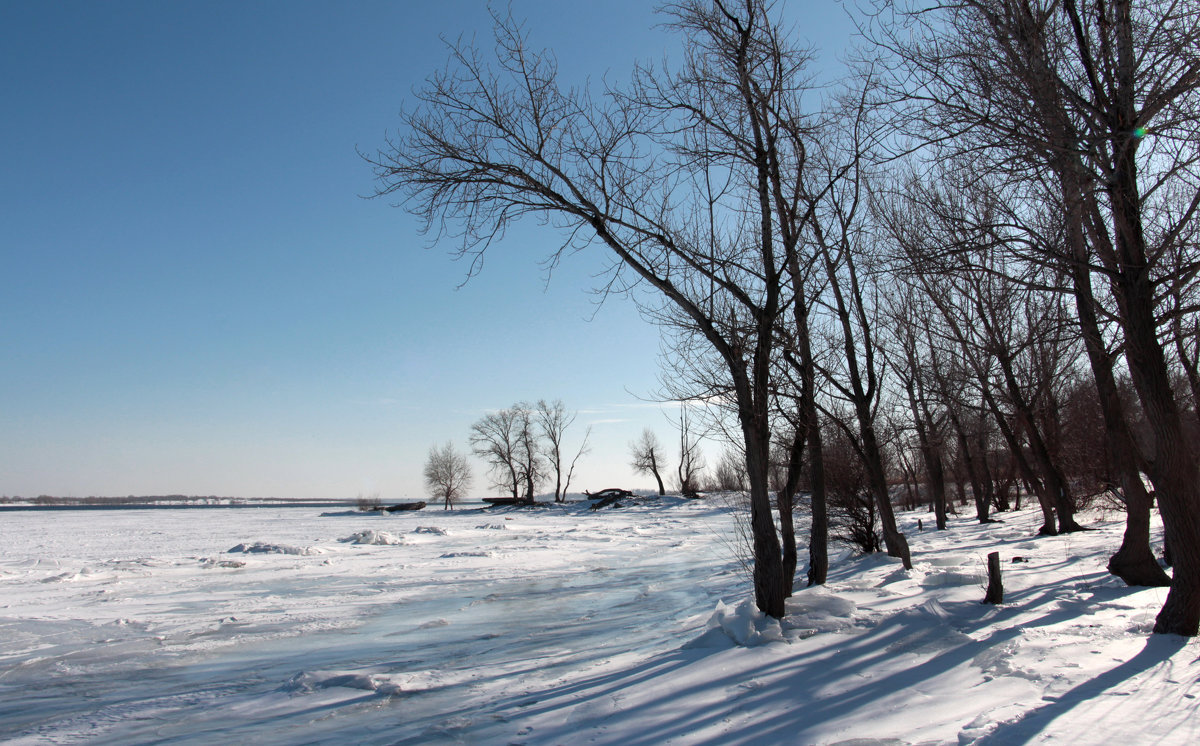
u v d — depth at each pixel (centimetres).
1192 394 1305
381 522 6912
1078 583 1109
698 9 1067
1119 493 2064
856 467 1934
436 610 1669
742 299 1007
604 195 987
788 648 850
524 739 668
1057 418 2227
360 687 938
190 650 1279
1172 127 702
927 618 920
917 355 2186
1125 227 758
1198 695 546
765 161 1045
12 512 11806
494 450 9056
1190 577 723
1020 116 776
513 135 968
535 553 3169
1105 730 499
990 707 593
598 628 1336
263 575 2436
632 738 632
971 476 2948
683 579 2073
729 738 604
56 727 840
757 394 1010
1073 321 970
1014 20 772
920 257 879
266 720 822
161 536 5047
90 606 1802
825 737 577
